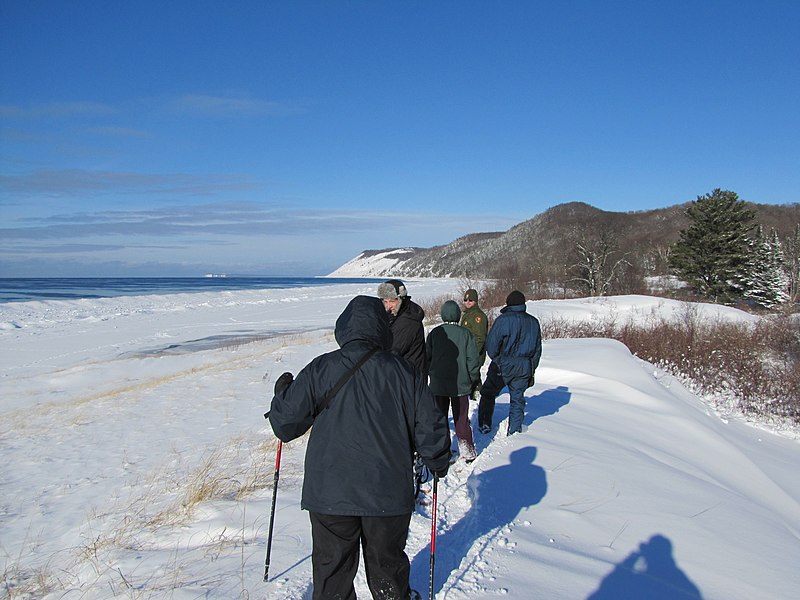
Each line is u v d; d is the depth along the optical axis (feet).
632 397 34.65
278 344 76.43
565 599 11.73
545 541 14.75
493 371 25.31
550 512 16.89
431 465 10.27
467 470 20.22
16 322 112.68
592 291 163.94
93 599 11.46
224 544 13.70
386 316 10.84
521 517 16.28
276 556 12.69
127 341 86.07
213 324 111.45
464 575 12.40
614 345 48.55
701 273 157.79
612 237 175.42
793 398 48.11
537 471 20.24
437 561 13.05
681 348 62.03
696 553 15.35
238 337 89.61
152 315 132.98
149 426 32.99
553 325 71.20
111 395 43.29
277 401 9.85
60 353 74.28
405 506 9.56
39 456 27.43
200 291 293.43
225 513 15.85
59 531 17.93
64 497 21.61
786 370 56.34
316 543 9.69
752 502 21.66
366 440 9.53
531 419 27.96
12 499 21.42
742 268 154.20
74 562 14.32
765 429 41.06
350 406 9.70
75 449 28.68
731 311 92.32
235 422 33.19
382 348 10.49
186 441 29.19
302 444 24.44
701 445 29.12
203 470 21.34
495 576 12.44
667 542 15.72
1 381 54.65
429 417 10.02
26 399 46.55
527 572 12.73
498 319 24.80
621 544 15.21
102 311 144.15
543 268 189.67
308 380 9.89
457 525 15.33
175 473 23.08
